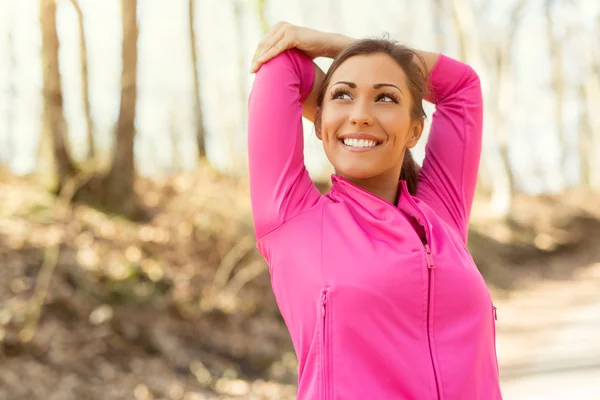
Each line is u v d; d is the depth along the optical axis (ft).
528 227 77.10
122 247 31.86
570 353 29.53
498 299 51.31
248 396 23.90
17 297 24.36
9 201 32.50
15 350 21.81
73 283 26.63
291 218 6.81
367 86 6.60
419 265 6.31
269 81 7.09
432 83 7.90
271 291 34.14
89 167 36.45
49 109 35.32
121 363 23.66
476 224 70.69
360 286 6.21
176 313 28.66
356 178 7.04
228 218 35.42
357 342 6.23
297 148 6.97
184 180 43.65
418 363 6.23
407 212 6.93
